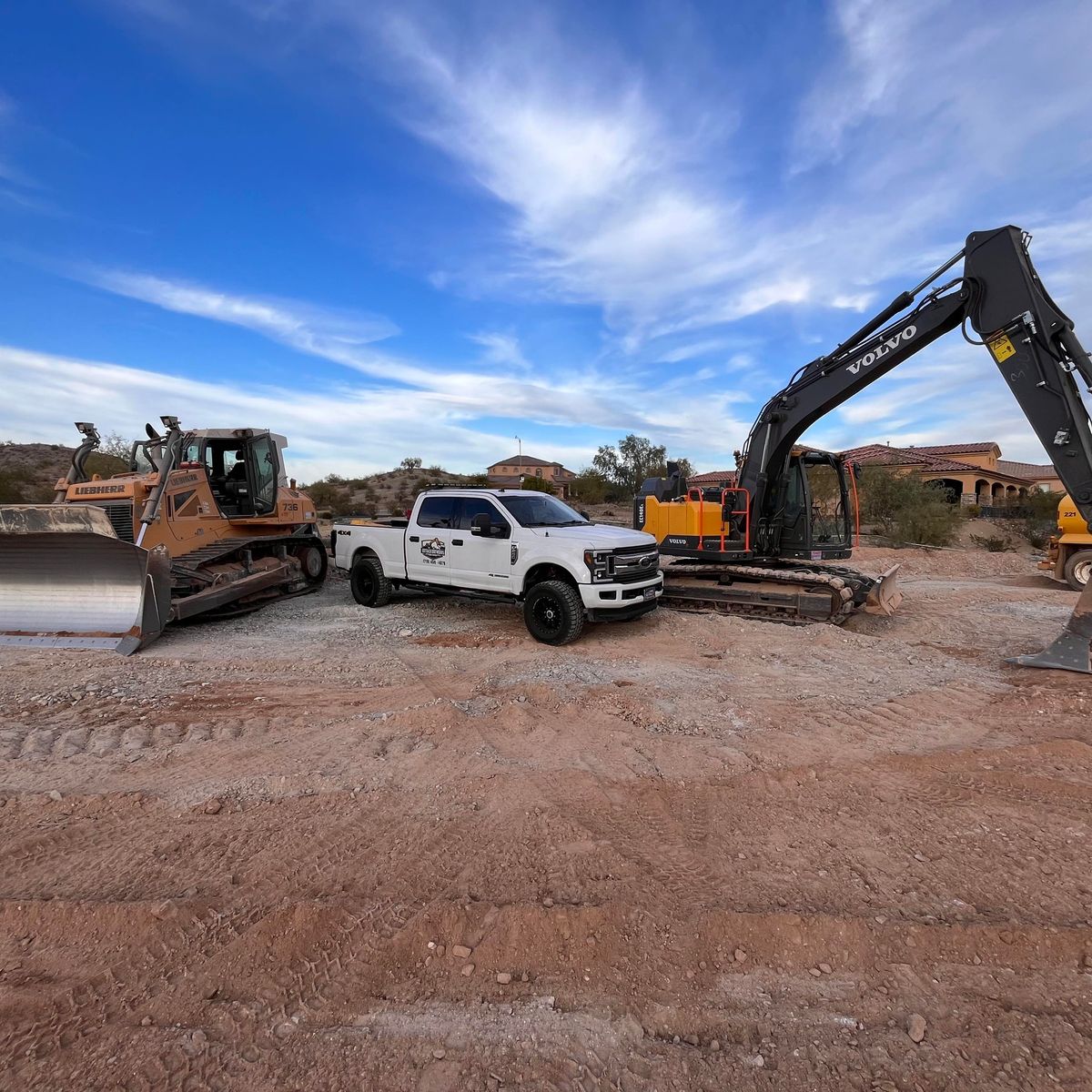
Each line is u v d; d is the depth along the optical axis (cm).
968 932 282
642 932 287
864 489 2277
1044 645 814
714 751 477
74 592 823
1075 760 454
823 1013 247
